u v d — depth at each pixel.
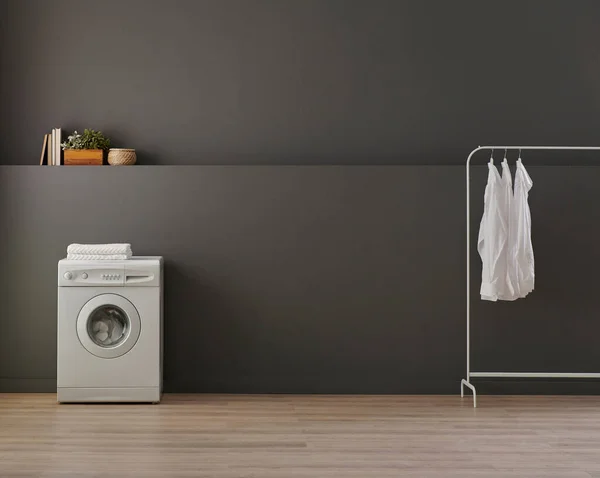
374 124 5.86
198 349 5.46
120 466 3.71
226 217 5.47
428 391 5.48
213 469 3.66
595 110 5.93
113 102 5.79
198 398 5.29
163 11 5.80
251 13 5.84
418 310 5.48
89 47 5.79
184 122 5.82
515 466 3.74
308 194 5.48
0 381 5.42
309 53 5.84
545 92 5.91
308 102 5.85
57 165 5.53
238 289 5.47
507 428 4.50
